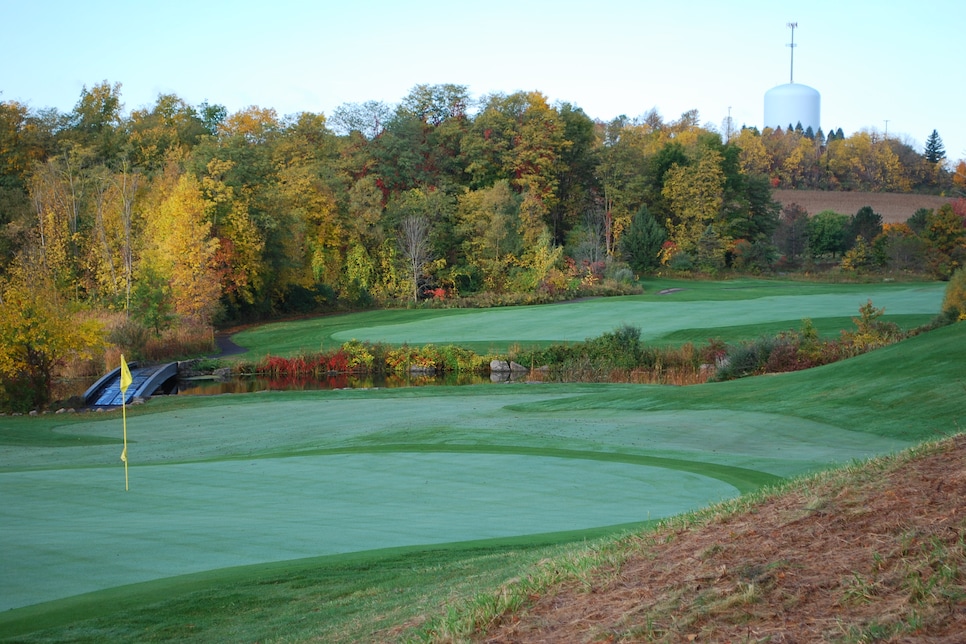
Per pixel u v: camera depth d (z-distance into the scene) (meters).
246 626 6.77
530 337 46.75
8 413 30.34
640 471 14.60
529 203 76.50
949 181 145.38
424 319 57.19
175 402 30.45
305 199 70.56
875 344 33.16
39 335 31.28
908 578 4.75
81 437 23.73
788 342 34.28
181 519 11.12
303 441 20.53
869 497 6.17
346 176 79.50
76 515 11.42
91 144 78.00
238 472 15.06
